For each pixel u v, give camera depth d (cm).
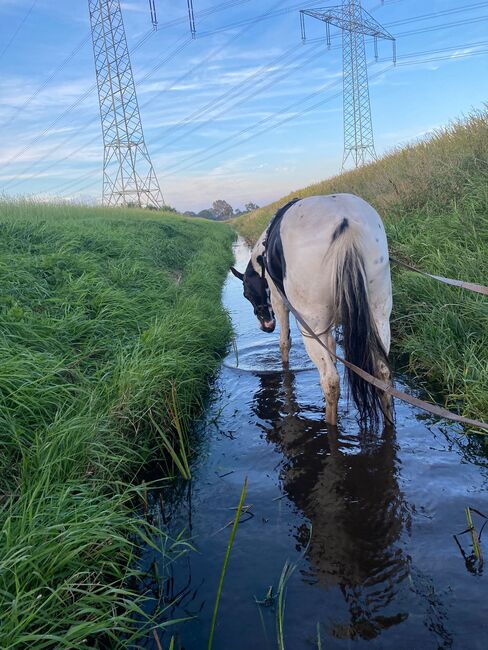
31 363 409
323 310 365
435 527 277
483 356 444
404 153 1265
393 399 439
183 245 1477
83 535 256
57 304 573
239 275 615
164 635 232
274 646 218
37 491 277
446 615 222
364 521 291
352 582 248
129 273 770
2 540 251
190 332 595
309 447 381
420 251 668
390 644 212
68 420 369
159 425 428
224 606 243
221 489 346
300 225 363
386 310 364
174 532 306
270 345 669
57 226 1058
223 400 504
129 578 271
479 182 750
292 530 293
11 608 209
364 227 350
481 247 595
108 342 526
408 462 341
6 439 347
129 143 4053
